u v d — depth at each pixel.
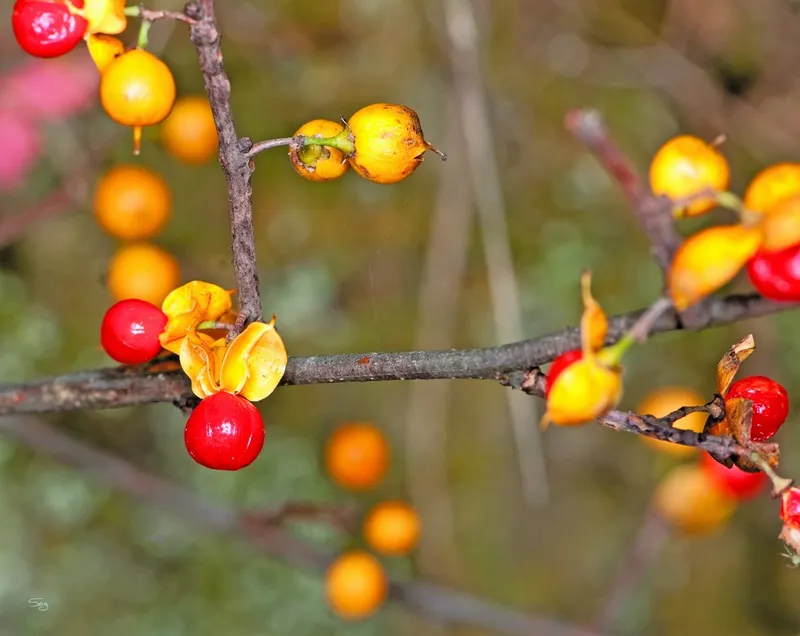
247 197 0.19
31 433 0.32
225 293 0.19
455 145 0.36
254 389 0.19
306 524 0.34
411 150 0.19
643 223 0.17
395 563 0.35
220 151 0.19
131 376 0.21
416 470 0.36
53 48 0.19
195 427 0.19
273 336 0.19
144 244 0.26
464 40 0.35
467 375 0.19
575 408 0.17
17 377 0.35
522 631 0.31
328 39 0.36
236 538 0.31
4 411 0.22
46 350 0.36
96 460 0.32
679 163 0.17
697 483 0.29
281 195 0.36
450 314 0.36
